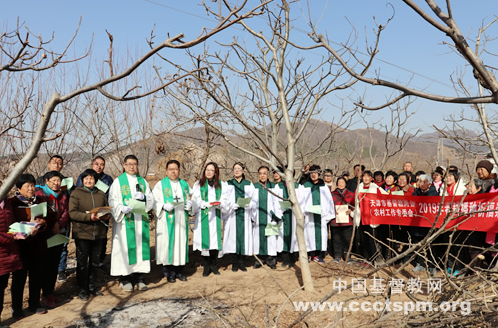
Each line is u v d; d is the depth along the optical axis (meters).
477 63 2.14
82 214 5.86
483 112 5.09
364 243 7.90
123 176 6.57
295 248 7.79
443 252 6.97
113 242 6.36
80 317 5.30
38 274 5.41
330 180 8.57
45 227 5.22
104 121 11.20
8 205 4.83
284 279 6.89
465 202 6.56
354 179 8.31
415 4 2.23
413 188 7.95
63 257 6.94
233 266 7.55
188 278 7.13
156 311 5.50
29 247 5.31
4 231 4.66
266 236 7.69
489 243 6.20
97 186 6.21
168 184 6.95
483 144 5.79
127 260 6.31
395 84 2.44
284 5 5.48
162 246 6.77
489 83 2.12
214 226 7.18
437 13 2.24
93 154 11.09
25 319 5.24
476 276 3.53
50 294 5.69
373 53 4.25
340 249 8.23
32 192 5.13
